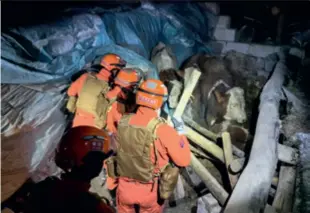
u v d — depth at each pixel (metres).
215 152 3.58
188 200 3.47
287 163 3.22
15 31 3.34
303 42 5.26
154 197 2.47
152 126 2.23
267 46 5.21
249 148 3.88
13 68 3.21
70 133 1.37
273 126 3.51
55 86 3.42
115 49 3.99
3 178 2.95
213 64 4.55
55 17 3.80
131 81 3.09
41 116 3.26
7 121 3.07
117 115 3.13
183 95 3.53
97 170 1.34
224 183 3.60
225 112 4.14
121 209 2.61
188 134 3.68
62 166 1.33
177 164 2.37
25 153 3.13
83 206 1.25
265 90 4.23
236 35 5.69
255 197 2.77
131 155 2.31
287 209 2.87
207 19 5.61
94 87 3.04
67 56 3.64
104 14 4.30
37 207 1.28
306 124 3.80
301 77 4.66
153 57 4.61
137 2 5.22
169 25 5.01
